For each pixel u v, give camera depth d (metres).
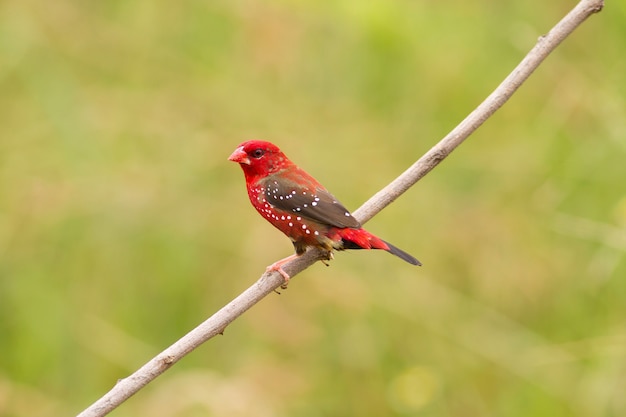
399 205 12.73
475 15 13.96
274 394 11.39
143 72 13.66
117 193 12.48
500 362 11.83
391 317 12.02
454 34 13.88
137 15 14.02
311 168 12.77
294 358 11.77
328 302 11.85
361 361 11.78
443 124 13.38
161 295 12.13
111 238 12.35
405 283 12.18
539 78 13.52
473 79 13.55
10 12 13.49
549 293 12.01
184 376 11.33
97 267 12.27
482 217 12.36
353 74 13.59
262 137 13.00
